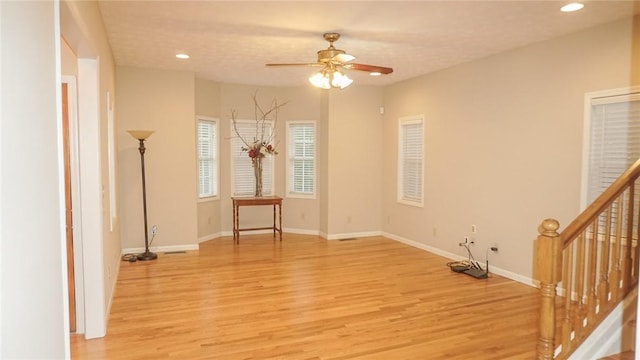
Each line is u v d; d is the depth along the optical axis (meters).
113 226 4.47
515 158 4.73
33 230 1.22
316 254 6.00
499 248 4.97
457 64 5.51
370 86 7.18
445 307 3.90
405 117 6.67
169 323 3.51
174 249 6.13
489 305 3.95
